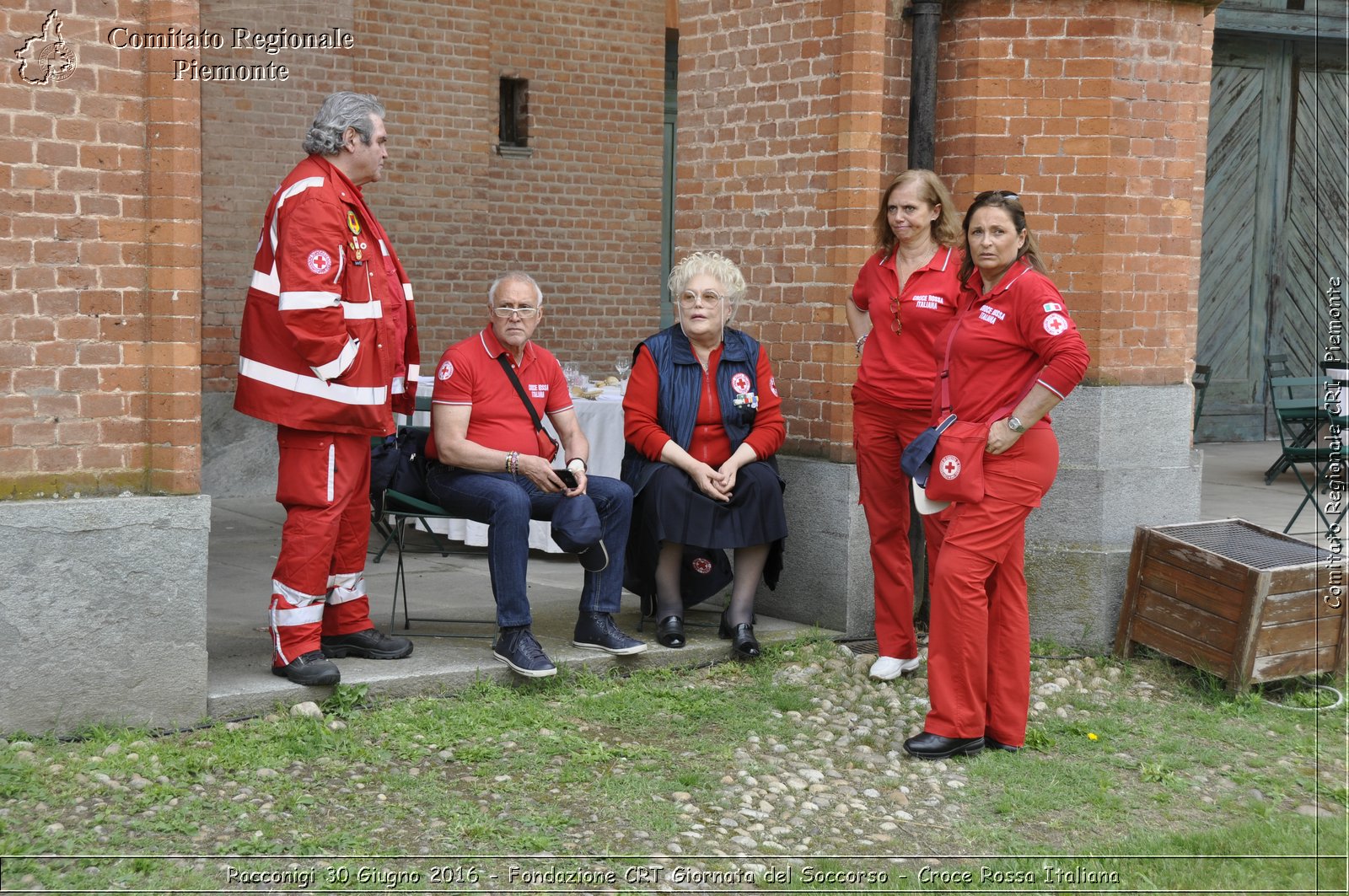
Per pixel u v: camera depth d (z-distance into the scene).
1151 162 5.88
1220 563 5.35
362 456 4.59
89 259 3.98
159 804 3.66
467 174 11.02
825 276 5.88
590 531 4.96
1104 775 4.42
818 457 5.96
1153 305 5.95
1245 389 12.45
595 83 11.98
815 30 5.85
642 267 12.42
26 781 3.69
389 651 4.89
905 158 5.98
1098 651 5.84
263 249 4.36
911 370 5.09
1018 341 4.33
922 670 5.47
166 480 4.13
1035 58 5.79
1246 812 4.19
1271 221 12.34
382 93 10.55
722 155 6.33
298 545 4.45
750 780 4.18
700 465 5.30
